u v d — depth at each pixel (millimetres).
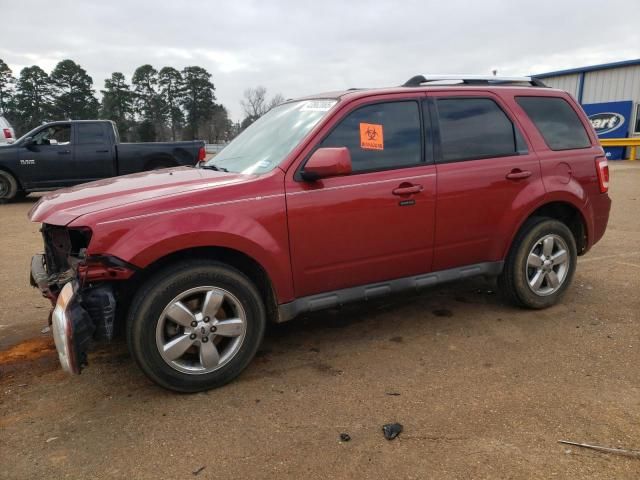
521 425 2818
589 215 4660
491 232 4199
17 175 11656
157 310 3068
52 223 3092
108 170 12000
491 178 4105
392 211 3729
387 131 3811
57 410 3102
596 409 2957
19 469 2562
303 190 3438
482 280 5465
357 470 2492
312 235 3486
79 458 2643
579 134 4699
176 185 3377
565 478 2393
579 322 4270
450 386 3275
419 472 2463
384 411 3004
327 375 3477
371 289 3842
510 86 4492
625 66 22859
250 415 3004
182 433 2840
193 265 3164
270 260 3354
